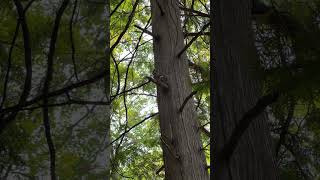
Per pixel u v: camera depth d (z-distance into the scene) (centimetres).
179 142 498
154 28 559
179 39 546
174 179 491
